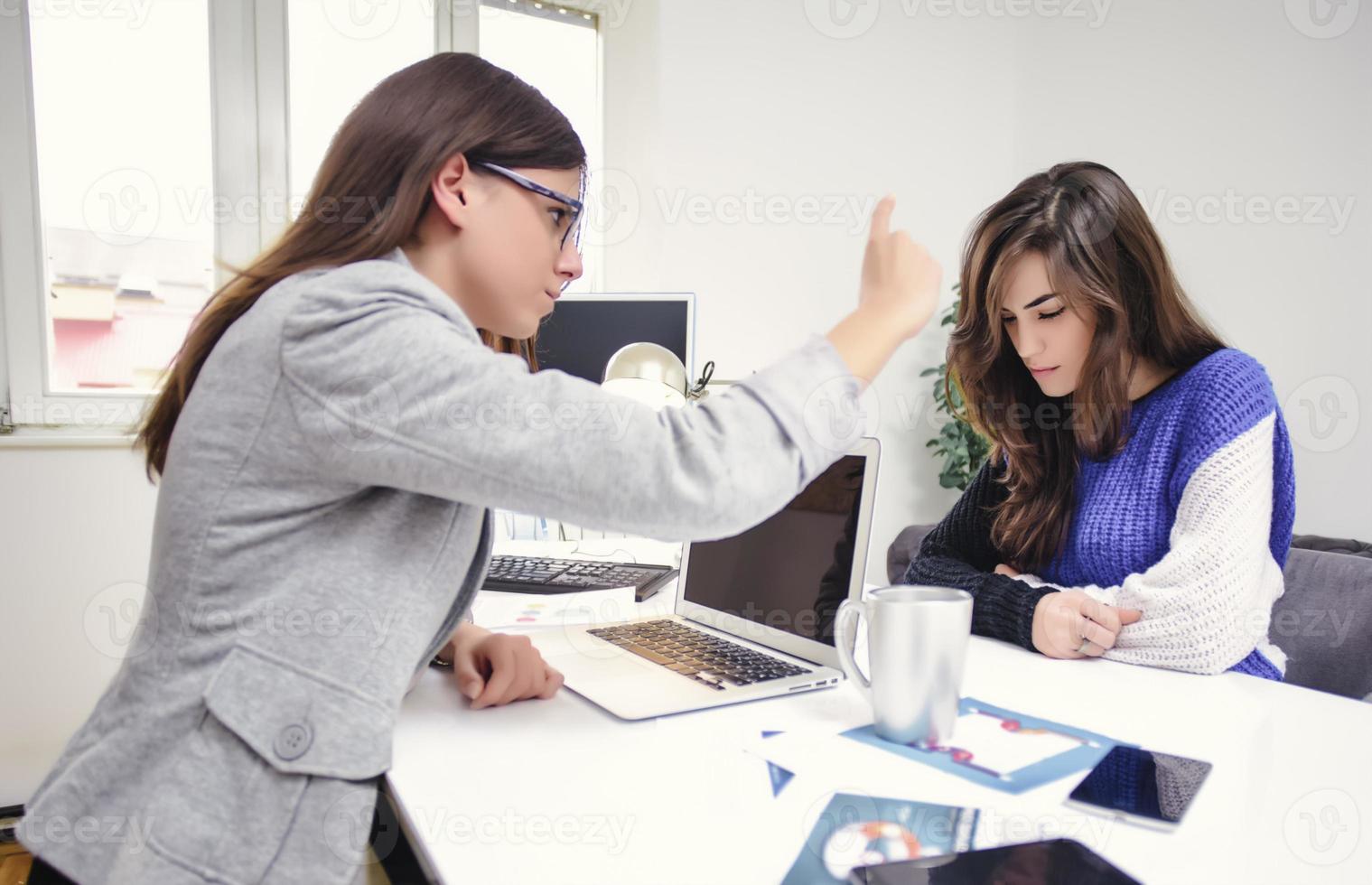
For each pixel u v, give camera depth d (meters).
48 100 2.27
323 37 2.58
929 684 0.66
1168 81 3.13
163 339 2.43
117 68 2.33
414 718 0.74
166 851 0.54
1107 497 1.20
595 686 0.81
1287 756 0.65
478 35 2.82
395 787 0.59
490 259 0.70
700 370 2.98
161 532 0.63
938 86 3.49
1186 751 0.66
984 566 1.38
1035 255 1.13
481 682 0.77
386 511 0.63
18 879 1.84
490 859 0.49
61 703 2.14
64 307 2.32
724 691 0.79
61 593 2.14
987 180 3.67
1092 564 1.20
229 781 0.56
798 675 0.84
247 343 0.60
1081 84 3.45
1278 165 2.80
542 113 0.73
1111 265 1.13
